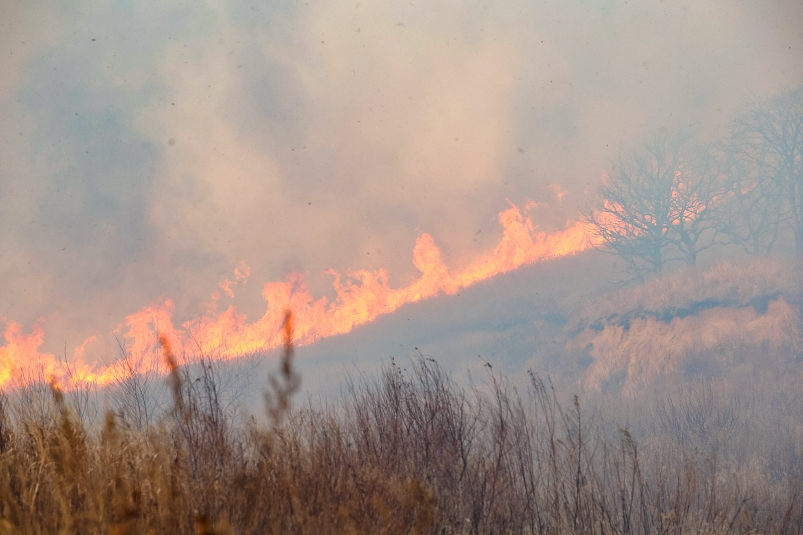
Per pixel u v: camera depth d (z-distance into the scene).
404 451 5.20
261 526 3.61
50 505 3.51
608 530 5.64
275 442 4.18
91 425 4.57
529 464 5.52
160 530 3.23
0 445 4.20
